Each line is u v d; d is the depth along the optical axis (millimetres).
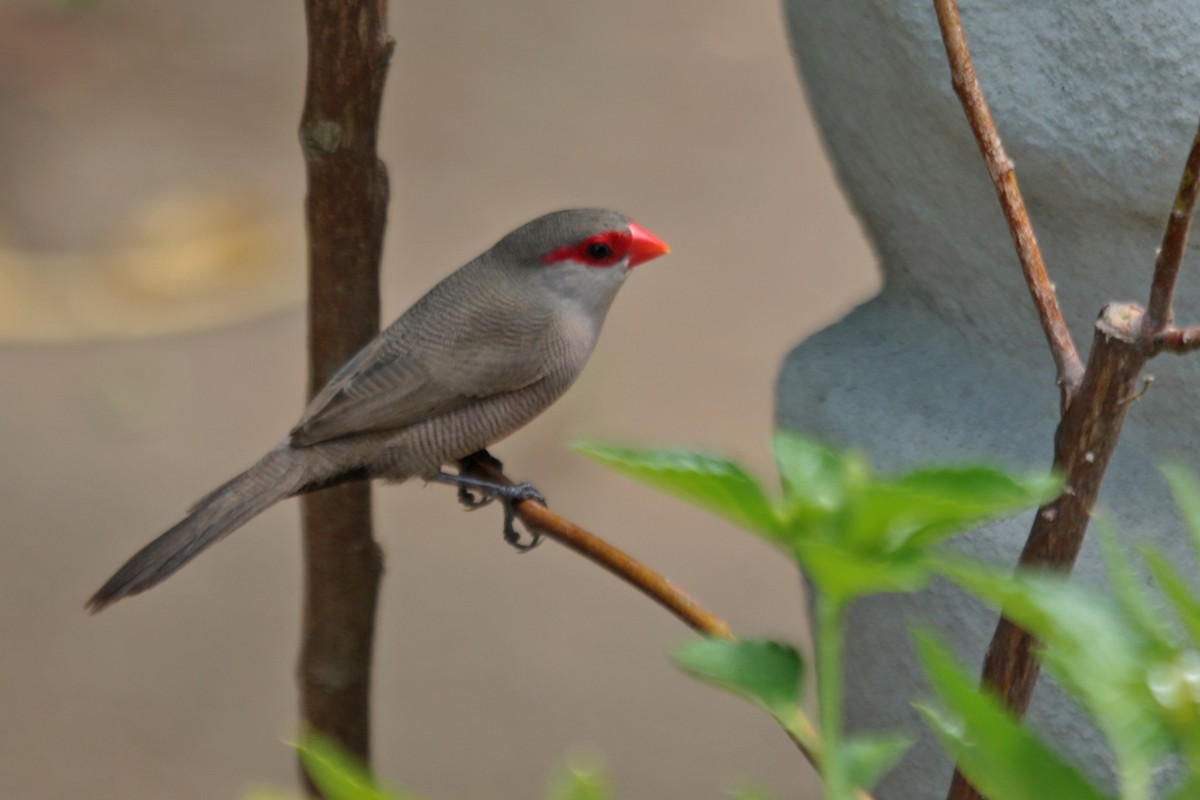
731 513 1807
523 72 22578
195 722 12141
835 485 1812
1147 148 4539
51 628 13125
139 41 22719
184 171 19750
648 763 11711
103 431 15594
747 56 22859
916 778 5477
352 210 5160
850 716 5672
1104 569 4789
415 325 7070
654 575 3746
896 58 4992
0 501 14562
